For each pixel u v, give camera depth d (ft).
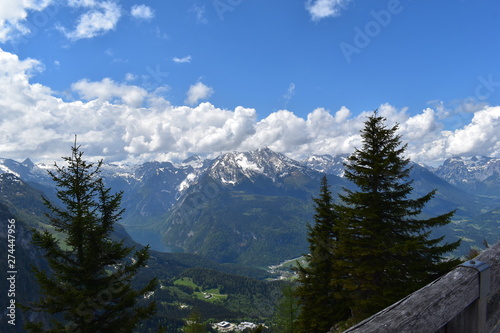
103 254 42.52
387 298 50.26
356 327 5.50
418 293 6.68
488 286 7.75
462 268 7.70
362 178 53.93
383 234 52.60
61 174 43.14
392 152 50.70
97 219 43.50
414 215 53.57
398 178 53.11
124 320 40.73
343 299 67.92
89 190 43.80
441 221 51.49
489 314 8.29
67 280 40.19
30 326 38.11
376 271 53.62
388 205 53.36
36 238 40.24
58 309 38.06
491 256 8.66
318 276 71.10
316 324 68.69
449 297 6.64
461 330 7.12
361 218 55.62
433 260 52.08
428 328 5.88
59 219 42.37
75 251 43.19
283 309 82.48
